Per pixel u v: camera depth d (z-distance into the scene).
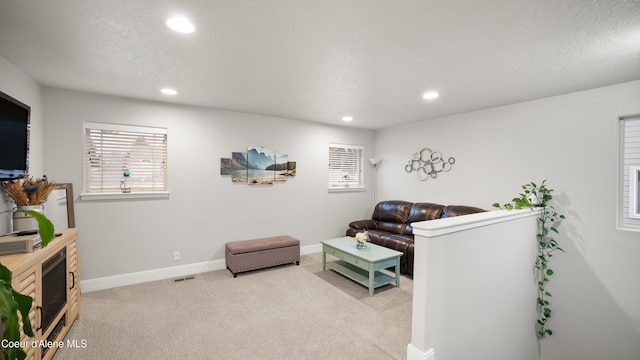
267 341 2.30
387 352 2.19
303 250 4.82
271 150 4.42
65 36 1.86
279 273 3.86
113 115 3.27
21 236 1.89
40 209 2.19
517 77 2.61
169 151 3.61
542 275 3.05
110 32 1.81
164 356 2.09
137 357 2.07
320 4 1.51
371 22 1.69
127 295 3.09
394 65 2.34
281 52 2.10
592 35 1.83
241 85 2.88
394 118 4.57
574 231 3.00
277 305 2.92
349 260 3.51
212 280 3.57
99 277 3.24
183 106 3.70
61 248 2.15
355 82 2.78
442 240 1.78
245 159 4.18
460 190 4.20
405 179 5.11
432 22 1.69
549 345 3.10
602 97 2.85
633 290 2.67
